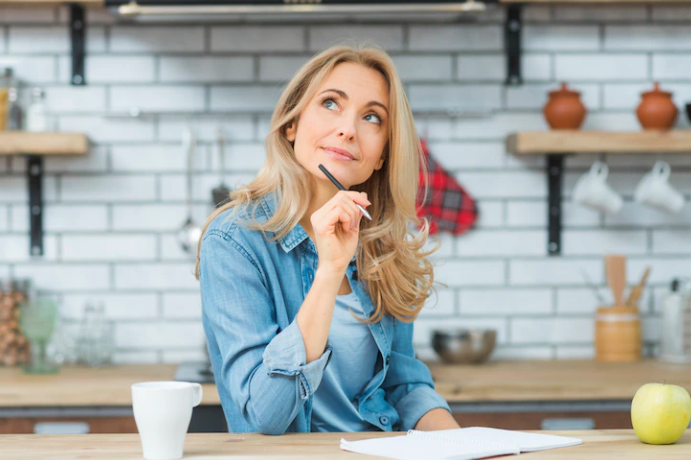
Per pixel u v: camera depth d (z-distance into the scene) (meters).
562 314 3.18
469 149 3.17
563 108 2.96
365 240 1.69
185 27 3.13
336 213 1.38
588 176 3.05
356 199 1.40
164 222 3.13
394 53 3.16
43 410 2.80
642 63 3.20
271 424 1.35
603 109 3.20
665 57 3.21
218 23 3.13
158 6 2.68
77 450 1.21
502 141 3.18
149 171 3.13
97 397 2.53
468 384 2.59
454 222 3.14
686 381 2.63
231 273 1.49
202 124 3.14
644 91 3.11
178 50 3.13
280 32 3.13
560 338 3.17
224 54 3.13
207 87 3.14
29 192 3.10
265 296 1.52
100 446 1.24
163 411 1.13
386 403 1.74
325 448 1.23
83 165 3.12
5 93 2.95
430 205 3.14
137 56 3.13
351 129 1.57
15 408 2.81
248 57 3.13
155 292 3.13
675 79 3.21
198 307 3.13
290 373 1.35
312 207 1.66
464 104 3.17
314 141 1.58
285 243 1.59
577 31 3.19
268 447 1.24
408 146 1.68
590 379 2.64
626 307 3.05
